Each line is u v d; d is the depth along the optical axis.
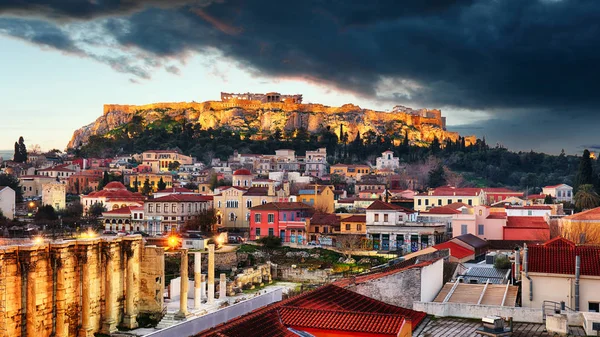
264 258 174.75
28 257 85.31
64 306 91.19
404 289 73.50
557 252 73.38
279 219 197.88
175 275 156.62
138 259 107.38
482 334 60.56
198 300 112.50
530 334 61.09
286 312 59.34
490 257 115.12
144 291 107.56
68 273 93.00
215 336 51.56
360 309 66.44
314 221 194.12
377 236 174.25
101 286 100.56
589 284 69.69
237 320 57.84
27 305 86.00
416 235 170.12
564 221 148.12
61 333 90.25
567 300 70.25
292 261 170.62
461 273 98.44
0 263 82.69
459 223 159.25
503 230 158.75
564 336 60.34
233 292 137.12
